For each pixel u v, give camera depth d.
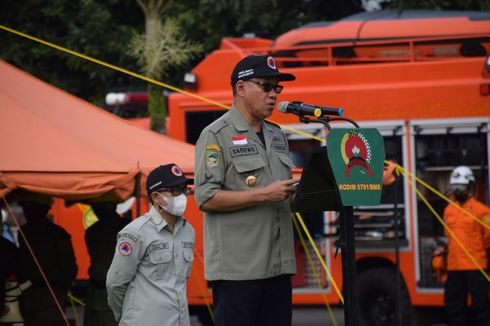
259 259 9.23
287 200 9.45
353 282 9.12
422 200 18.75
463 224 17.73
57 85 32.03
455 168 18.33
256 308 9.32
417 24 19.52
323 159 9.01
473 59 18.69
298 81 19.42
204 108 19.91
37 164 12.14
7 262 14.47
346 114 19.09
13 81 14.52
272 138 9.52
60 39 31.84
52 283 14.68
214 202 9.17
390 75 19.03
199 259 18.97
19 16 32.00
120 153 13.14
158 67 25.69
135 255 10.15
